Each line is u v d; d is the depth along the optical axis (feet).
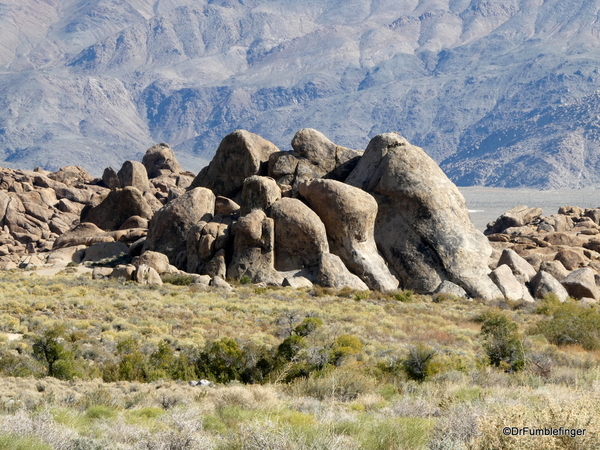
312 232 440.86
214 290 396.16
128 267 428.15
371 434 100.27
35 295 344.49
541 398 119.85
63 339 226.79
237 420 120.88
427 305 392.47
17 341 233.96
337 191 451.53
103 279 426.10
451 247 455.22
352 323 298.56
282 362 188.14
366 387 162.09
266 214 460.96
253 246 441.68
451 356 221.87
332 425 104.83
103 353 219.20
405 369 191.01
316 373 179.32
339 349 197.26
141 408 135.85
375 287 438.81
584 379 178.50
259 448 84.48
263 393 146.30
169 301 347.77
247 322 296.92
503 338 218.38
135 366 191.31
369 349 232.32
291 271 440.86
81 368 192.54
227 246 454.40
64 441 96.73
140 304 334.85
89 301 326.24
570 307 384.68
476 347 263.08
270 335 267.80
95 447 96.89
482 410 105.19
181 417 113.60
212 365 191.52
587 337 276.00
